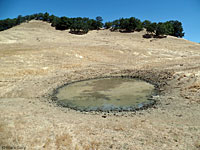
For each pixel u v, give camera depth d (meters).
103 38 65.50
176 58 38.91
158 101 14.91
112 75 27.64
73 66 32.34
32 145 7.38
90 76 27.44
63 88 21.80
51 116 12.13
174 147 7.41
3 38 52.91
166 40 64.38
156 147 7.48
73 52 39.66
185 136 8.29
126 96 17.11
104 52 43.19
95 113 13.12
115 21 91.06
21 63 29.88
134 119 11.23
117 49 46.47
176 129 9.08
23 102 16.08
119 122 10.77
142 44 56.09
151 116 11.62
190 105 12.68
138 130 9.35
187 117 10.66
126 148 7.49
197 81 17.55
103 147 7.60
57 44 48.38
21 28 73.94
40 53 36.09
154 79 23.20
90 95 18.20
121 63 36.03
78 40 59.03
